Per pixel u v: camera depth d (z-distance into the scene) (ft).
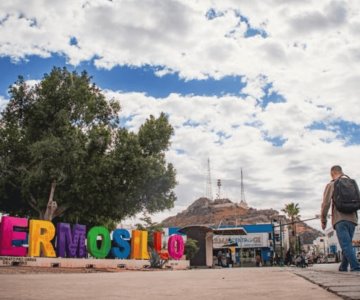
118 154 92.89
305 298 10.65
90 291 14.89
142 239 87.92
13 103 94.02
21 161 93.40
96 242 76.74
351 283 14.35
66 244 71.72
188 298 11.75
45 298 11.98
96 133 90.99
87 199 91.30
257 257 188.85
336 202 22.62
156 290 15.17
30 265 62.44
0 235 61.46
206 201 632.79
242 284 17.80
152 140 100.22
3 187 91.04
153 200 96.63
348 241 22.58
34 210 100.32
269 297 11.37
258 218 450.30
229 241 221.25
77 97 92.68
